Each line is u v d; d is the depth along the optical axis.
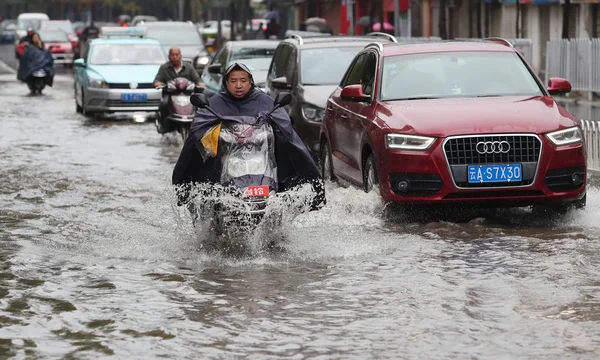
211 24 132.75
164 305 11.73
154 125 37.97
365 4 91.75
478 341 10.18
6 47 146.25
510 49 19.02
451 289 12.30
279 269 13.53
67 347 10.14
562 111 17.14
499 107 17.05
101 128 36.69
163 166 25.30
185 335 10.51
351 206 17.62
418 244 14.98
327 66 25.38
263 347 10.09
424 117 16.77
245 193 14.52
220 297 12.08
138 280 12.98
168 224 16.86
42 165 25.42
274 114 14.98
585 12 58.00
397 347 10.03
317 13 106.50
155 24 60.94
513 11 64.69
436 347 10.02
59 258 14.34
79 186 21.61
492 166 16.30
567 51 45.69
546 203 16.55
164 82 33.03
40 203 19.36
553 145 16.41
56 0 198.88
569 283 12.48
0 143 30.84
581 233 15.77
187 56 58.16
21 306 11.74
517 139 16.36
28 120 39.72
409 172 16.42
